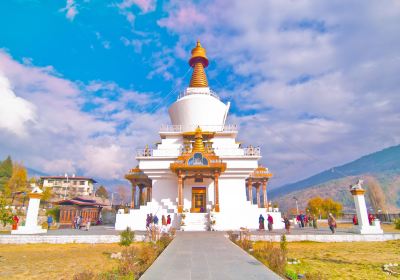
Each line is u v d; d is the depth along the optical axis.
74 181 95.88
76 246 20.25
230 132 33.81
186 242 17.48
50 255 16.56
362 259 14.73
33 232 24.14
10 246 20.30
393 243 20.97
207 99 35.66
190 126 34.84
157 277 8.60
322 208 72.25
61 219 38.06
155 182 31.70
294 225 38.97
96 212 42.72
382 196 68.19
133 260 11.21
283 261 11.06
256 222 28.59
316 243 20.98
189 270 9.56
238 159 31.33
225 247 15.22
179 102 35.94
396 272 11.74
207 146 33.41
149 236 19.97
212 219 27.48
